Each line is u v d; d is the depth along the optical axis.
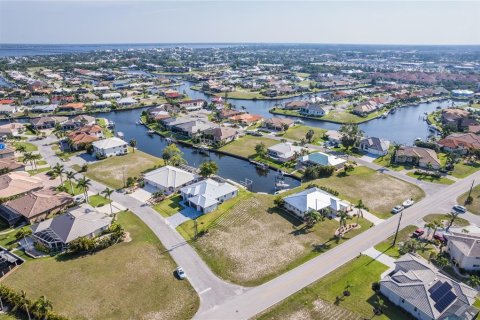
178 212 103.06
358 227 95.88
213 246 87.06
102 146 150.38
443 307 63.09
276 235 92.12
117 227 89.94
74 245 82.31
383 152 156.38
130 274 76.31
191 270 78.06
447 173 135.88
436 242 87.50
